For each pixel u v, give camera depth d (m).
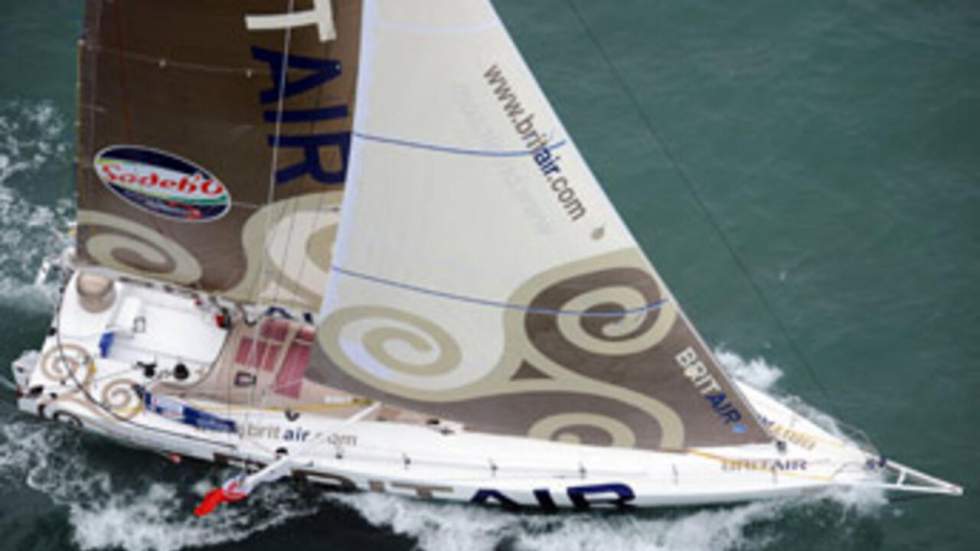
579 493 102.19
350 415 105.06
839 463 103.25
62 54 134.25
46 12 137.25
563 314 90.38
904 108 132.12
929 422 111.06
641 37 138.25
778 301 119.12
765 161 129.00
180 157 92.88
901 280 120.50
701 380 95.62
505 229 85.06
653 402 97.50
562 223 84.31
